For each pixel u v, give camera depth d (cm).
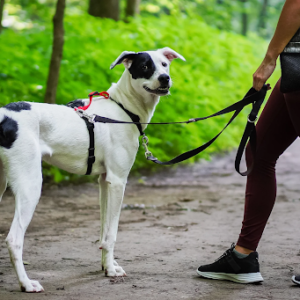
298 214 572
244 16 2569
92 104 354
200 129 1093
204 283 327
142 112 361
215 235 480
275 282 329
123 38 1014
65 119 330
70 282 327
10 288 310
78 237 468
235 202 669
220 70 1347
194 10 2102
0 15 787
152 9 1636
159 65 352
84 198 687
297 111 303
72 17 1077
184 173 946
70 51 908
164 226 521
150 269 362
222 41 1415
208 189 781
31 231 490
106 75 889
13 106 313
